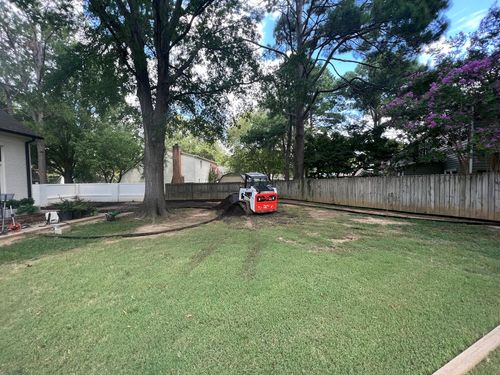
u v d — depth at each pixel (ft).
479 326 7.32
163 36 25.30
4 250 15.51
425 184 26.91
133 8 21.77
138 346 6.62
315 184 44.60
